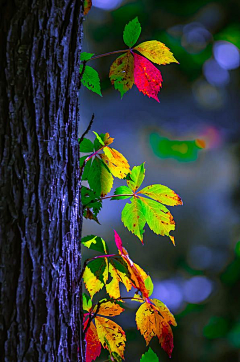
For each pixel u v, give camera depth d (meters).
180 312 4.86
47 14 1.46
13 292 1.46
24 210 1.46
